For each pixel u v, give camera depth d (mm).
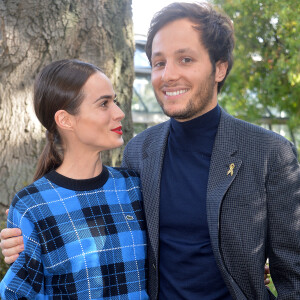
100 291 1801
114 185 1989
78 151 1906
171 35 1890
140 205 2014
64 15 3213
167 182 1976
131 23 3594
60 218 1813
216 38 1916
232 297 1811
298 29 9906
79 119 1859
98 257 1816
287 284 1849
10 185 3207
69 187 1872
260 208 1818
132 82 3607
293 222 1815
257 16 10438
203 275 1855
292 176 1830
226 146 1901
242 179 1844
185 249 1869
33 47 3189
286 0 10055
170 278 1899
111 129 1894
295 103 10867
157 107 15109
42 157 1963
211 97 1955
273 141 1858
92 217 1861
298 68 10023
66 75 1854
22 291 1732
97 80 1877
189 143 1978
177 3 1932
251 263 1788
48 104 1876
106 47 3359
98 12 3324
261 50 10695
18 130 3225
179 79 1880
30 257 1750
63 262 1774
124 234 1902
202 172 1933
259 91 11039
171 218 1925
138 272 1902
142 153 2150
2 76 3203
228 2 10336
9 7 3156
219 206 1791
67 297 1780
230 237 1808
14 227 1810
